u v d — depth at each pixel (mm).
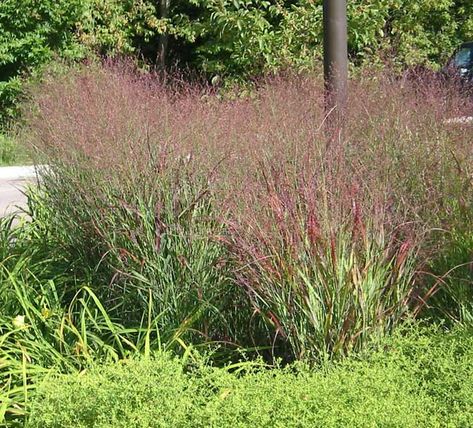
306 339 4418
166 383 3814
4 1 21781
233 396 3654
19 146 9227
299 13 11062
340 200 4551
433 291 5090
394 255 4676
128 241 5344
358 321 4383
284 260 4395
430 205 5289
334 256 4344
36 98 8109
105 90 6828
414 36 14945
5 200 14109
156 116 5996
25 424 4035
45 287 5758
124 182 5402
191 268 5027
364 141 5652
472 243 5211
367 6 10984
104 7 24266
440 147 5641
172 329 5020
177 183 5223
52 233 6602
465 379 3852
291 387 3676
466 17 23203
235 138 5508
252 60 11023
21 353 4914
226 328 5016
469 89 6465
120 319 5340
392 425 3459
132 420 3586
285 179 4676
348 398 3631
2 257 6426
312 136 5133
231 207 4922
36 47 22062
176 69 13336
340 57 6684
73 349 4906
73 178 5961
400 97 6156
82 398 3775
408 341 4297
